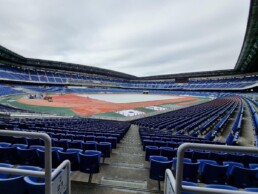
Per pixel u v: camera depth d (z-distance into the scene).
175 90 76.94
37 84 59.94
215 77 74.56
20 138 6.42
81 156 4.29
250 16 27.39
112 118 21.75
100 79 85.50
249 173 3.69
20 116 18.34
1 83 49.50
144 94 67.69
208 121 15.06
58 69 72.06
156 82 92.56
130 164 5.72
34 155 4.55
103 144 5.93
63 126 12.03
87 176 4.64
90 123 15.34
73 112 24.95
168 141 7.80
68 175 2.29
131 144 8.98
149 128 14.03
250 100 33.78
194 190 1.74
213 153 5.28
